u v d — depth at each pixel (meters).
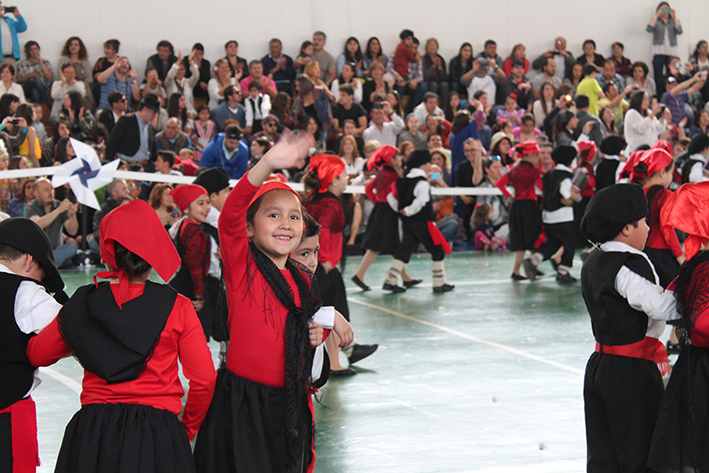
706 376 2.99
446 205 13.61
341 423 4.66
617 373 3.25
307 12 16.77
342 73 15.36
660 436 3.09
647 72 18.16
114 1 15.40
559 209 9.77
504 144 13.46
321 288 5.52
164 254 2.61
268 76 15.05
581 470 3.88
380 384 5.51
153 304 2.60
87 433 2.51
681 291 3.06
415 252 13.25
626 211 3.24
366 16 17.28
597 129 13.98
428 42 16.83
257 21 16.45
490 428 4.54
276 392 2.71
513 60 17.28
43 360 2.77
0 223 2.95
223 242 2.71
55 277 3.05
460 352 6.42
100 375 2.52
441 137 14.64
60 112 13.02
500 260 12.10
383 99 14.41
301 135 2.60
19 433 2.83
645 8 19.22
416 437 4.40
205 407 2.68
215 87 14.95
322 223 5.53
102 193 11.16
